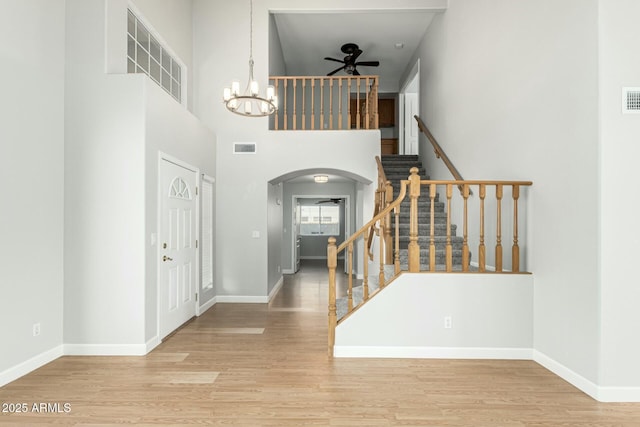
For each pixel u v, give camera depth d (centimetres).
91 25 371
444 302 365
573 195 301
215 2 618
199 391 292
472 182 363
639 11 276
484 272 363
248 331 454
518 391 295
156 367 339
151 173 385
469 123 502
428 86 711
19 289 314
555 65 322
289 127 943
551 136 328
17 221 312
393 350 366
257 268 619
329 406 270
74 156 370
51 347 352
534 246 356
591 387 285
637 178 276
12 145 306
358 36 751
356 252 898
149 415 256
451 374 326
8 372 303
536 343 356
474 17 488
